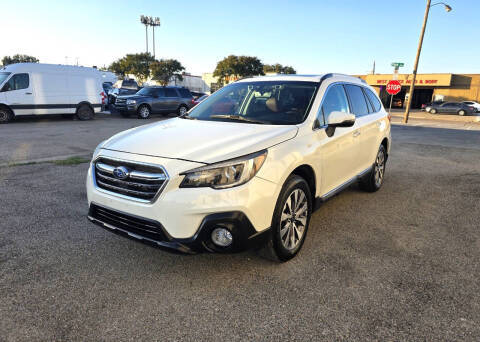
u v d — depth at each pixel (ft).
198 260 10.27
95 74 52.21
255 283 9.13
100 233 11.99
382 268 10.00
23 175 19.33
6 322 7.51
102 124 46.78
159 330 7.36
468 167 24.34
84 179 18.62
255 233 8.64
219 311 8.00
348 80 14.80
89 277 9.31
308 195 10.65
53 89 48.01
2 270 9.56
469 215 14.53
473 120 87.97
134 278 9.30
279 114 11.44
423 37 69.15
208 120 11.89
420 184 19.48
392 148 33.01
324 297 8.55
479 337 7.24
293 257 10.50
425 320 7.75
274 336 7.23
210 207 8.11
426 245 11.58
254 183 8.48
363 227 13.06
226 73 182.80
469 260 10.57
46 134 35.94
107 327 7.42
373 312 8.01
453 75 150.20
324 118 11.78
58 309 7.97
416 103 167.53
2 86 44.11
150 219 8.42
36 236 11.68
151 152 8.83
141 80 185.68
